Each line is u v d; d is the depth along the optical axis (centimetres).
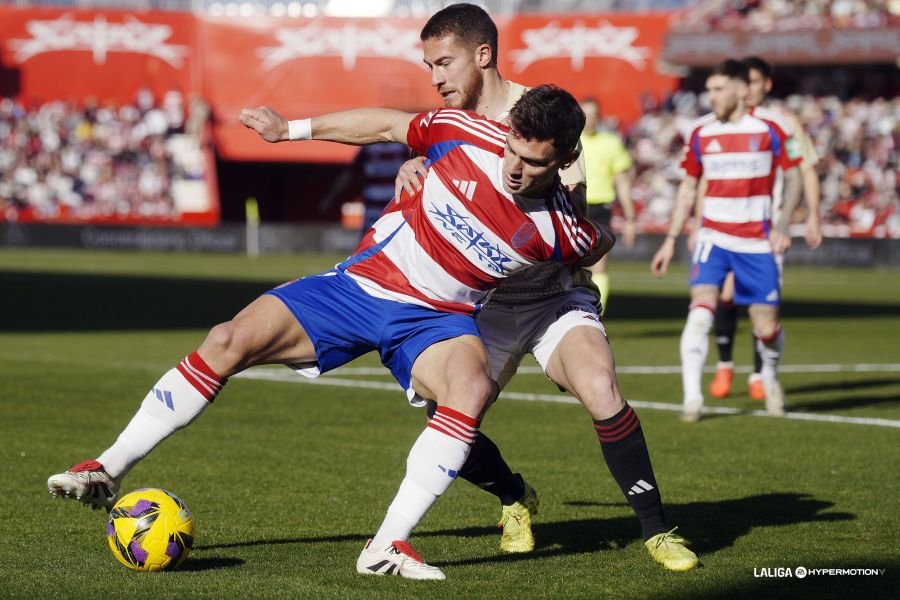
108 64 11506
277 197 12231
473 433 1273
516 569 1338
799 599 1224
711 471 2003
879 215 10356
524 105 1213
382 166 4291
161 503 1288
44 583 1221
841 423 2552
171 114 11525
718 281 2600
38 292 6116
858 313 5669
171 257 9900
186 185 11319
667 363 3688
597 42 11462
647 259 10544
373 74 11619
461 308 1358
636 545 1479
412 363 1327
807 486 1880
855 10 10769
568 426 2469
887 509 1703
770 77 2688
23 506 1634
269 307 1333
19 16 11388
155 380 3047
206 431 2325
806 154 2647
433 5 11588
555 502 1755
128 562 1271
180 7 11581
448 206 1309
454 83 1452
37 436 2209
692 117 11194
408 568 1261
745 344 4388
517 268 1341
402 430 2375
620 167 3812
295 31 11588
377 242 1371
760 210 2575
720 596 1229
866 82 11119
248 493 1759
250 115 1440
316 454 2097
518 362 1505
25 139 11288
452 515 1653
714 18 11194
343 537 1492
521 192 1277
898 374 3466
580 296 1480
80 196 11181
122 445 1302
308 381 3142
